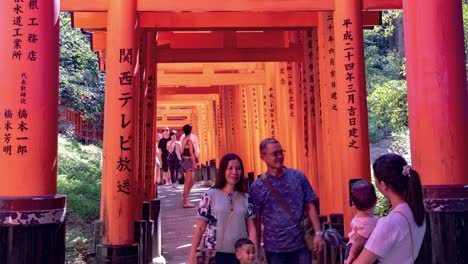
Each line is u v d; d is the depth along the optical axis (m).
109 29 5.10
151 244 7.01
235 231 3.77
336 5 5.24
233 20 6.62
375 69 17.83
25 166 3.59
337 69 5.27
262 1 5.19
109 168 5.02
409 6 4.30
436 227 4.02
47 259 3.54
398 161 2.57
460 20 4.24
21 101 3.62
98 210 9.34
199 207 3.83
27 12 3.66
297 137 8.84
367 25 7.10
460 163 4.10
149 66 7.82
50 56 3.73
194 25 6.57
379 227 2.47
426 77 4.18
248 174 12.80
